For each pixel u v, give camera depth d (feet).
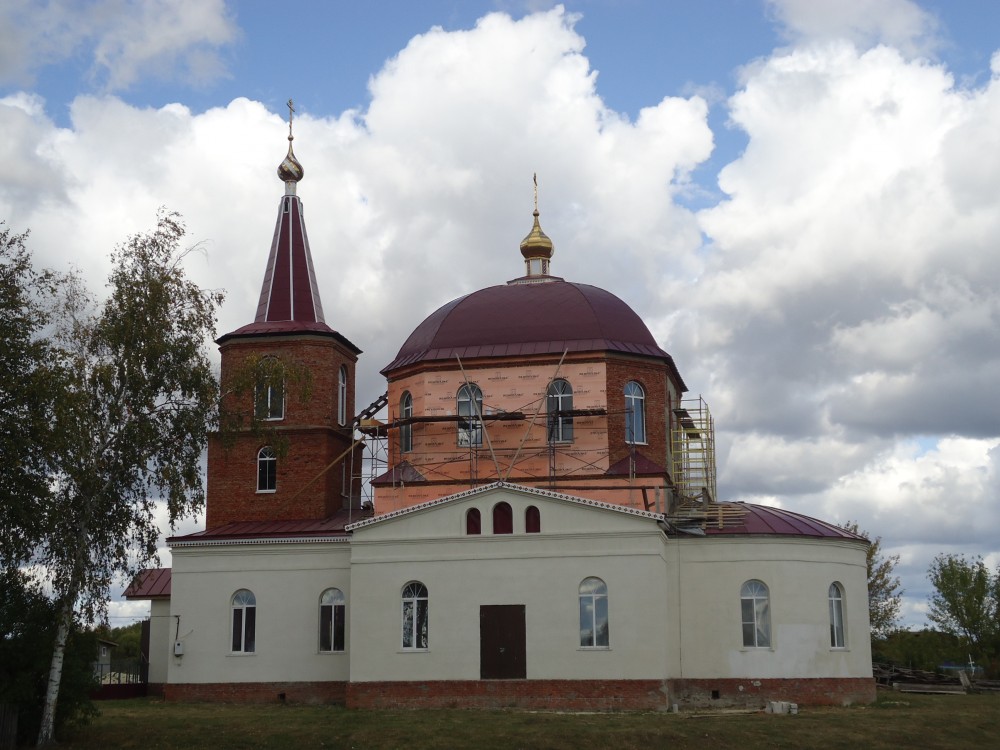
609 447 154.20
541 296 164.55
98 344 118.62
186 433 122.01
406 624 135.64
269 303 169.27
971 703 141.79
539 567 133.18
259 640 149.48
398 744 109.60
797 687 135.74
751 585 138.62
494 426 156.97
